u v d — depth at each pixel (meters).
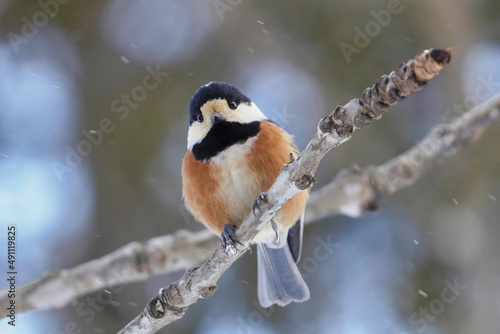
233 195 7.57
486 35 12.75
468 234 11.59
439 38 12.65
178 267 8.82
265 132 7.68
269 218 5.98
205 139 7.67
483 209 11.77
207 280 6.09
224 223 7.83
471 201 11.84
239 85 13.04
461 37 12.73
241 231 6.08
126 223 12.56
